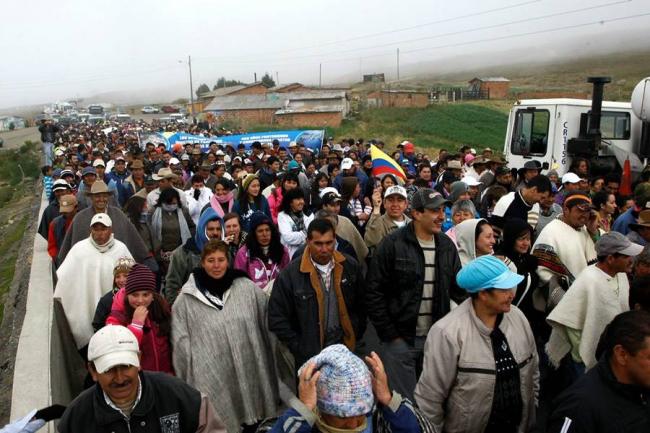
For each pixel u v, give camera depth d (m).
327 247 4.19
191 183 9.59
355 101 59.16
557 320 4.11
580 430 2.59
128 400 2.70
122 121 77.62
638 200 6.18
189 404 2.88
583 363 4.04
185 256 5.26
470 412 3.19
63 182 8.20
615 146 11.80
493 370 3.17
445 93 65.50
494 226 5.66
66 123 74.19
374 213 6.94
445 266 4.44
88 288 5.23
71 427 2.69
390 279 4.46
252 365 4.26
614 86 51.81
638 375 2.48
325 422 2.19
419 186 9.34
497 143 40.06
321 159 14.88
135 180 10.55
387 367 4.80
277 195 8.34
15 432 2.89
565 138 11.98
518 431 3.33
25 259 11.67
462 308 3.33
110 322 3.95
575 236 4.96
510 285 3.04
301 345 4.24
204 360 4.05
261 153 15.72
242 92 76.31
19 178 30.38
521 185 7.80
